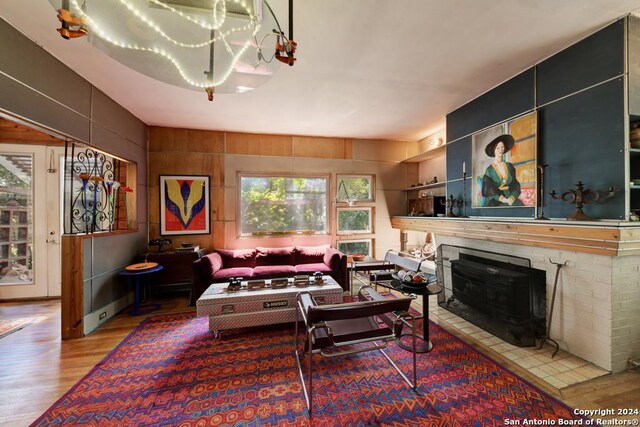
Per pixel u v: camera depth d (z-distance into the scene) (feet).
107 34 4.88
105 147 9.84
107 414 5.23
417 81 8.98
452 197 11.51
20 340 8.25
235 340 8.18
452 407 5.28
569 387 5.74
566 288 6.97
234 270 12.08
